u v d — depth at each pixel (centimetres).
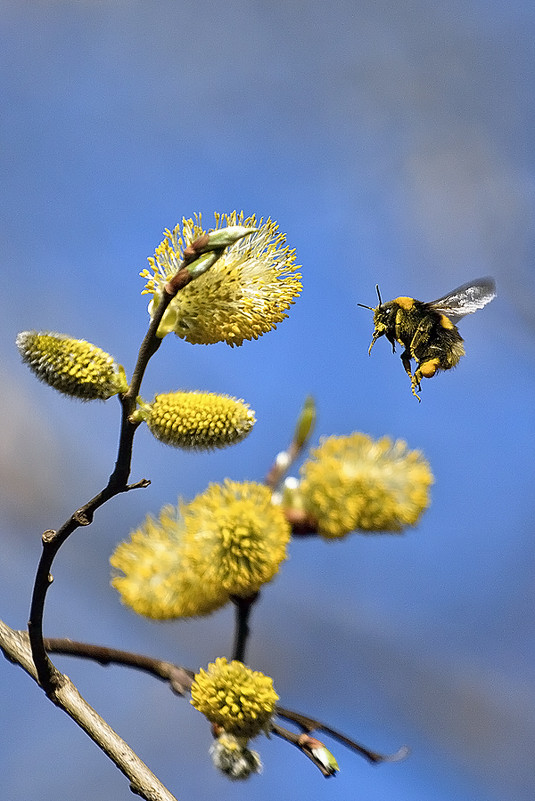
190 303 95
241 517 95
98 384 93
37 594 93
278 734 95
